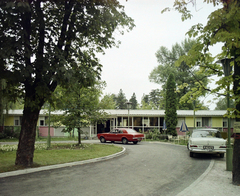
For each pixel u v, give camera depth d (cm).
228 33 529
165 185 642
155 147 1788
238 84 667
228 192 562
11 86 849
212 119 2939
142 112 3027
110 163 1021
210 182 664
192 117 2942
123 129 2134
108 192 566
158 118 2998
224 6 605
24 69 740
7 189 584
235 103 638
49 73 847
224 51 685
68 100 1569
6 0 729
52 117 1653
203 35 595
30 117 889
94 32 1016
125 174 783
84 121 1719
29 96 872
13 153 1243
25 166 857
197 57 627
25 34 781
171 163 1028
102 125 3309
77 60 1093
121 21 1018
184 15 654
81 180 690
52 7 1051
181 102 938
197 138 1212
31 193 550
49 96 828
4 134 2644
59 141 2364
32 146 891
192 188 597
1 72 744
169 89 2775
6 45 727
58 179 702
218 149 1132
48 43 881
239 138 646
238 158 639
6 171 774
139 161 1082
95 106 1702
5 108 2095
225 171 831
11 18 770
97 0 946
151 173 805
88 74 1043
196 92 896
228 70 851
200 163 1033
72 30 995
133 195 545
